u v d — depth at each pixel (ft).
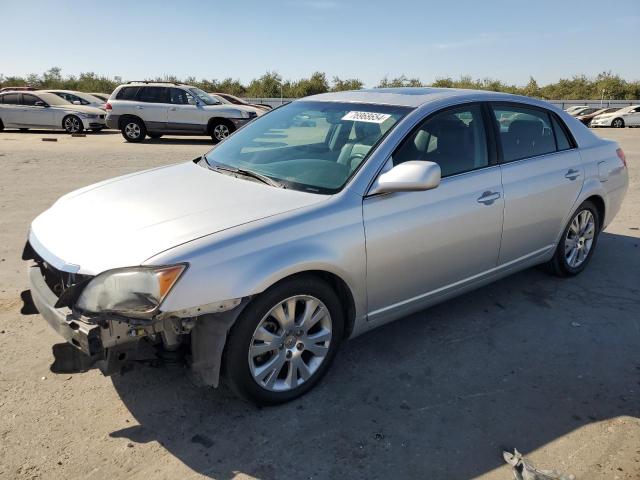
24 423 9.19
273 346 9.53
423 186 9.95
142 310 8.21
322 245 9.54
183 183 11.33
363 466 8.45
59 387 10.23
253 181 11.15
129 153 44.14
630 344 12.37
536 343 12.33
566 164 14.67
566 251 15.60
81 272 8.59
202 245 8.59
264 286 8.85
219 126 57.36
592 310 14.03
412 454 8.73
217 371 8.93
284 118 13.67
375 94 13.24
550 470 8.40
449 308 14.01
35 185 27.96
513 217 13.03
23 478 8.00
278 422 9.43
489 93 13.48
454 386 10.62
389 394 10.32
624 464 8.57
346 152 11.23
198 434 9.08
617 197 16.78
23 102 65.57
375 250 10.33
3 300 13.74
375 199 10.43
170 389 10.28
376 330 12.78
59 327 8.71
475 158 12.49
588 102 169.78
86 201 10.97
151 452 8.63
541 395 10.38
